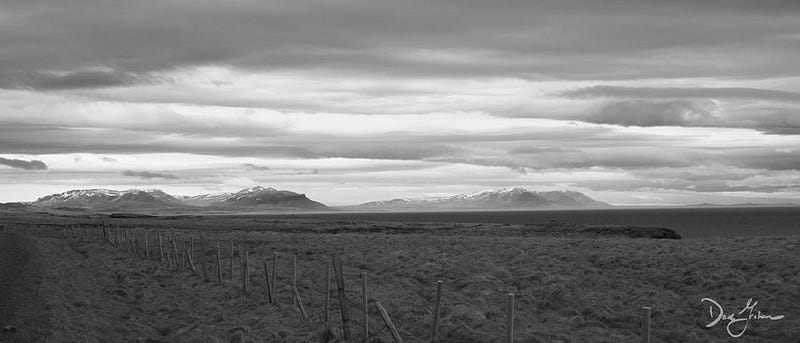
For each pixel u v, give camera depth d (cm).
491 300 2684
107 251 5116
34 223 11712
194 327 2317
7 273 3328
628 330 2223
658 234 7719
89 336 2052
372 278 3275
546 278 3059
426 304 2545
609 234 7619
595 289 2866
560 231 7938
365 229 8719
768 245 3978
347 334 1991
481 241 5100
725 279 2889
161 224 10731
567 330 2180
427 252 4366
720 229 14912
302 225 10069
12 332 1980
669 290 2836
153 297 2966
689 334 2116
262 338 2116
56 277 3209
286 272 3512
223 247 5141
